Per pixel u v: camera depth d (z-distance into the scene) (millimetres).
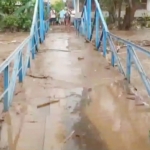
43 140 3926
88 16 14570
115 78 7270
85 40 14930
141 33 20266
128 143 3861
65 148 3713
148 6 27438
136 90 6309
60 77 7422
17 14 21078
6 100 4914
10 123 4461
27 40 7637
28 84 6684
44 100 5555
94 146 3771
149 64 9375
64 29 24859
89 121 4570
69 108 5160
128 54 6812
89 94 6004
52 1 41031
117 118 4711
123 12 25938
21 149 3674
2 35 18922
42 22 14516
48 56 10438
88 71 8078
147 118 4711
